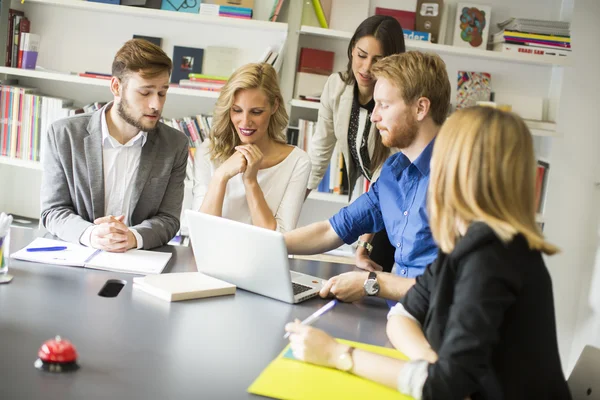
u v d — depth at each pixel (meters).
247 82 2.46
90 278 1.92
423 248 2.09
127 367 1.35
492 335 1.22
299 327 1.50
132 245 2.26
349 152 3.14
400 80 2.03
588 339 3.95
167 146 2.53
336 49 3.83
